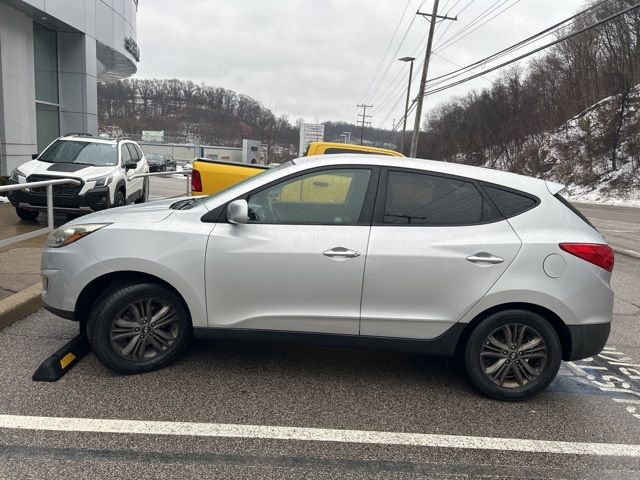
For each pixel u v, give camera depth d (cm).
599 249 361
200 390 358
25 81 1501
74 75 1744
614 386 405
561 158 4509
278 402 349
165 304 371
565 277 354
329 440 306
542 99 5972
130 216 376
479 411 354
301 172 371
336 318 360
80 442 289
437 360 440
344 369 411
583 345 362
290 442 302
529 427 335
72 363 383
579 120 4619
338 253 352
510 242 354
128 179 1051
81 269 357
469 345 365
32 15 1504
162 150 6619
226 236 357
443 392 380
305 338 366
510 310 361
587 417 352
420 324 360
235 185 387
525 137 5838
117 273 367
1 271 584
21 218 952
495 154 6425
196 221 365
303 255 353
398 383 391
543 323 360
